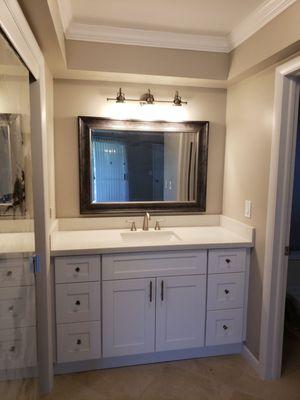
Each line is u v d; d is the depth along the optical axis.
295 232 3.03
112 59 2.14
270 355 2.03
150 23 2.01
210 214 2.70
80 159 2.41
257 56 1.92
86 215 2.50
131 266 2.03
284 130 1.85
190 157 2.59
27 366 1.35
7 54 1.05
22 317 1.28
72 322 2.01
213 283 2.17
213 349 2.29
